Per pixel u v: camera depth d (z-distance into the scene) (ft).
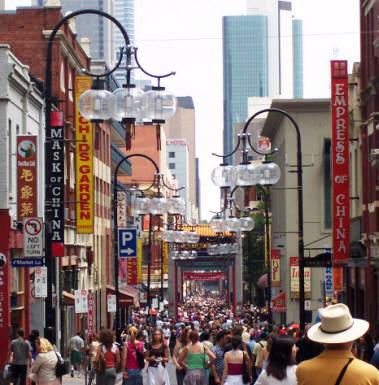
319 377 33.65
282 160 234.79
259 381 47.67
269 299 180.65
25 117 144.97
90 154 176.14
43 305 151.23
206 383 85.30
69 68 193.57
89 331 153.99
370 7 150.20
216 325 176.24
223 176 102.99
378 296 148.66
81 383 134.62
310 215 225.97
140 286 321.32
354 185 169.48
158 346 89.81
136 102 67.41
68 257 181.27
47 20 181.68
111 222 258.37
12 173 136.56
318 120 226.58
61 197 134.62
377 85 144.77
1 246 120.06
